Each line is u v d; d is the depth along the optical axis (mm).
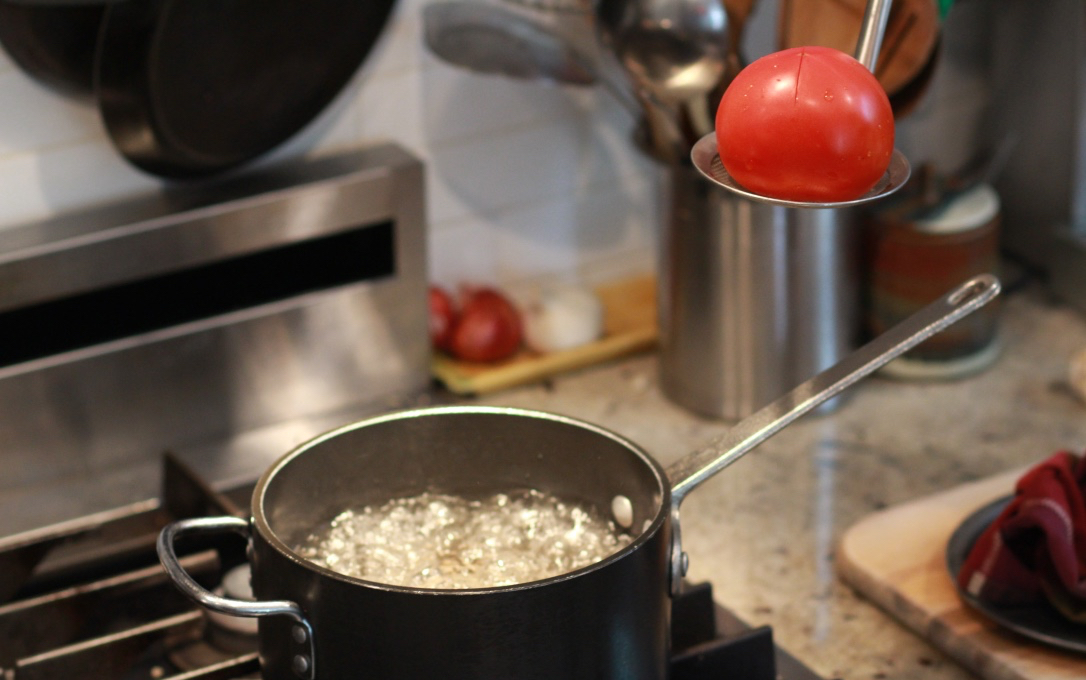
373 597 1348
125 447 1918
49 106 1873
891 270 2045
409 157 1997
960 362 2086
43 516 1852
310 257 2008
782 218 1929
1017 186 2318
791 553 1808
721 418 2018
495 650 1352
